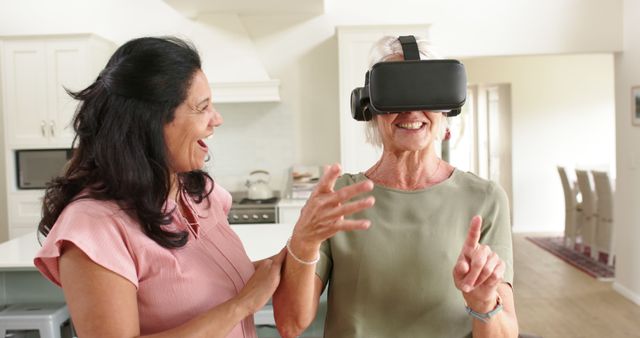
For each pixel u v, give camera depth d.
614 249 5.61
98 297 0.92
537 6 4.90
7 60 4.62
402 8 4.98
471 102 8.20
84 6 5.11
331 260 1.24
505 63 7.59
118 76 0.97
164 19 5.09
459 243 1.18
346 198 0.87
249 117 5.14
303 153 5.14
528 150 7.64
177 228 1.09
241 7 4.72
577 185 6.46
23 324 2.55
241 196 5.08
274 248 2.69
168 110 0.98
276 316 1.14
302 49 5.07
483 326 1.03
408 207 1.20
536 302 4.63
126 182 0.97
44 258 0.95
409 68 1.01
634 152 4.63
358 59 4.54
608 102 7.53
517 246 6.71
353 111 1.22
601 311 4.39
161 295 1.03
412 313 1.17
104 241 0.95
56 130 4.63
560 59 7.54
